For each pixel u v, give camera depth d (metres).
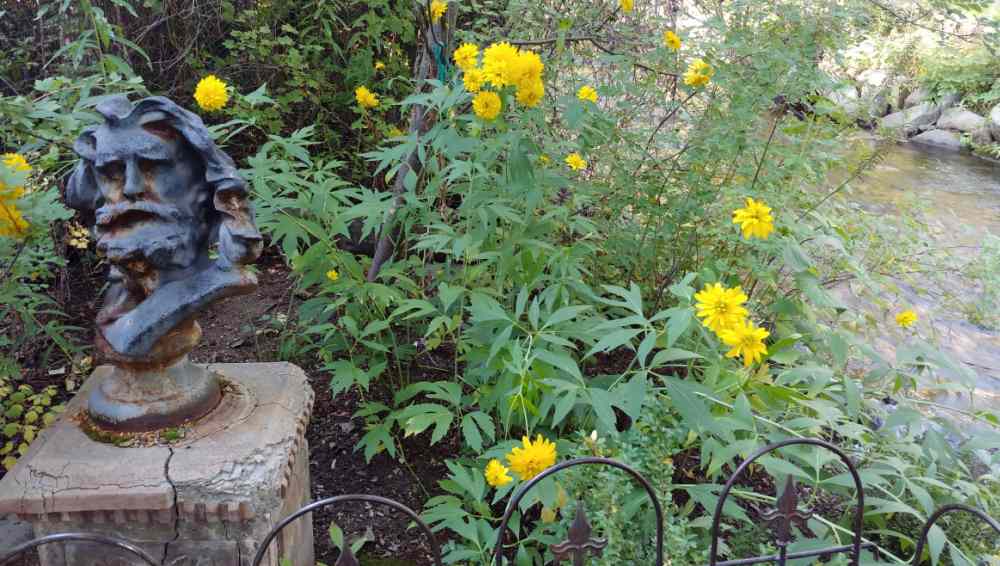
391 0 4.60
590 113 2.80
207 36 4.36
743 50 2.98
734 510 2.17
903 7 3.88
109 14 3.86
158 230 1.66
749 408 2.17
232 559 1.73
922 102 10.02
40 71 3.74
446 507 2.16
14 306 2.68
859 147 3.54
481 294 2.49
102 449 1.72
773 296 3.23
